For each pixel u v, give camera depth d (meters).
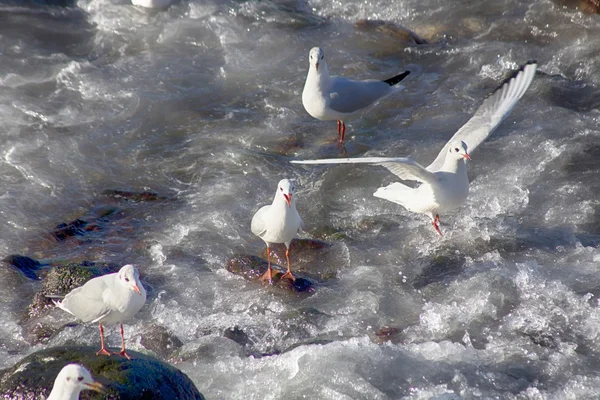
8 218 14.52
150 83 19.14
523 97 18.11
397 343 11.33
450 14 22.09
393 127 17.61
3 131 16.98
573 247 13.40
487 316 11.87
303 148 16.94
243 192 15.45
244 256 13.20
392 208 14.92
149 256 13.57
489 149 16.36
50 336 11.58
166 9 22.02
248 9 22.28
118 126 17.61
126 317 9.83
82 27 21.28
